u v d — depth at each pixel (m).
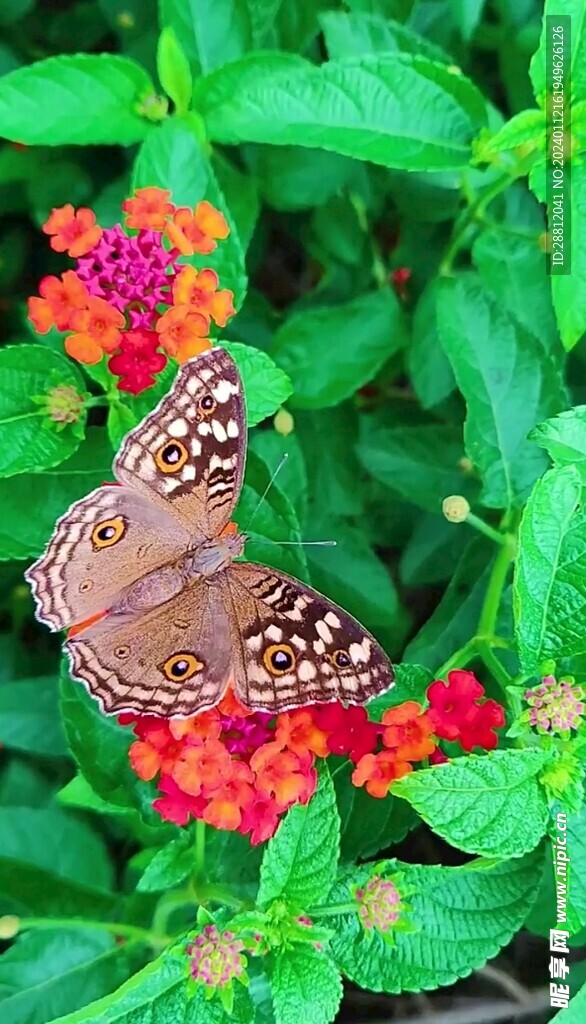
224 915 0.15
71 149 0.23
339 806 0.17
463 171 0.20
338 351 0.20
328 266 0.22
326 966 0.14
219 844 0.16
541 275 0.20
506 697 0.16
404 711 0.14
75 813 0.20
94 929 0.17
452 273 0.20
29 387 0.16
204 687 0.14
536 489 0.14
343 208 0.21
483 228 0.20
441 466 0.21
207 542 0.15
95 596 0.14
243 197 0.20
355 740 0.14
